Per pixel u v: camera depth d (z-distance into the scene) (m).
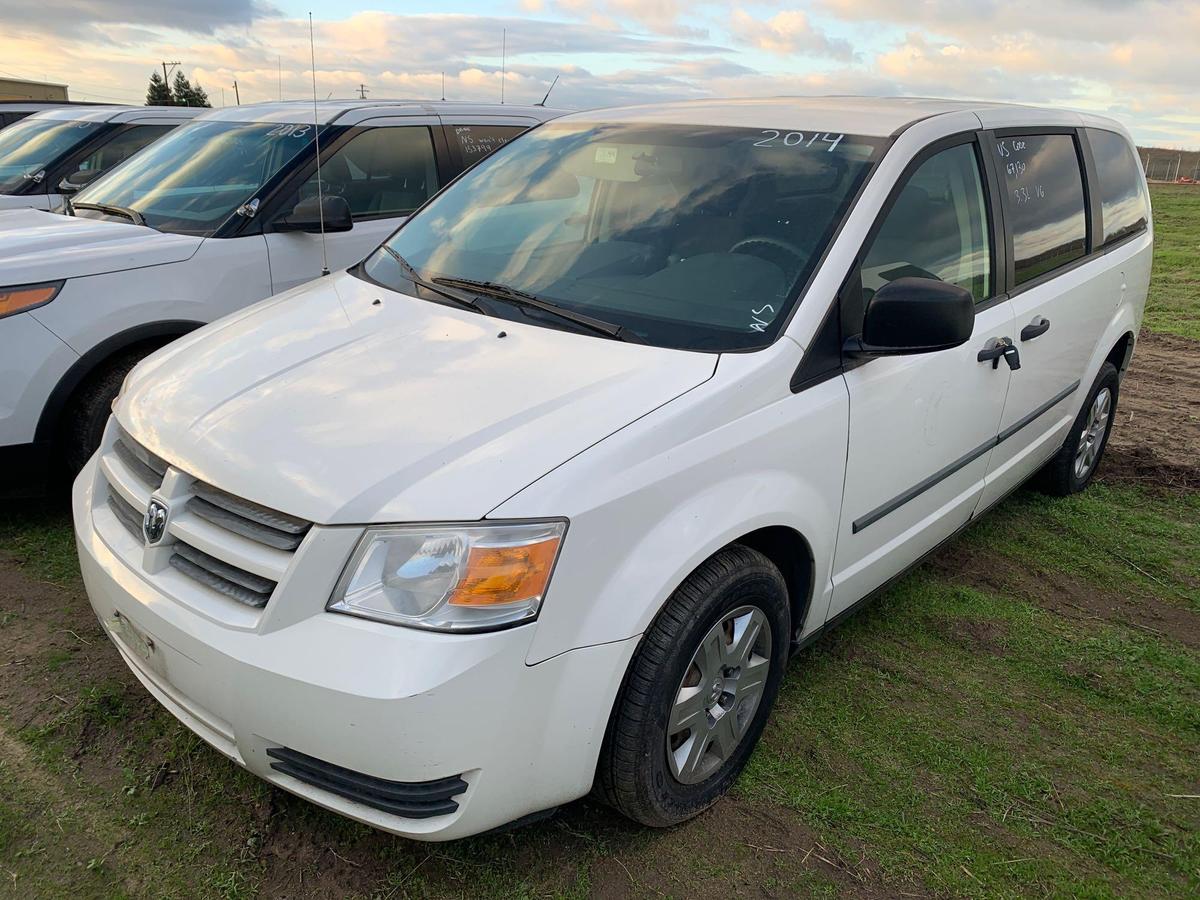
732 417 2.35
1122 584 4.11
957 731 3.00
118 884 2.22
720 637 2.42
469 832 2.05
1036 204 3.81
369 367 2.50
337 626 1.93
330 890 2.25
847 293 2.68
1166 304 11.30
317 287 3.33
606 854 2.40
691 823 2.53
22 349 3.76
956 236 3.24
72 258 3.96
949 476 3.35
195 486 2.22
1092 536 4.54
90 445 4.04
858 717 3.03
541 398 2.27
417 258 3.31
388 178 5.43
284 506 2.02
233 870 2.28
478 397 2.29
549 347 2.54
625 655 2.13
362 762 1.92
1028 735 3.01
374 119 5.40
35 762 2.59
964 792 2.72
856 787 2.71
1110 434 5.59
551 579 1.98
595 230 3.09
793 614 2.83
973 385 3.29
